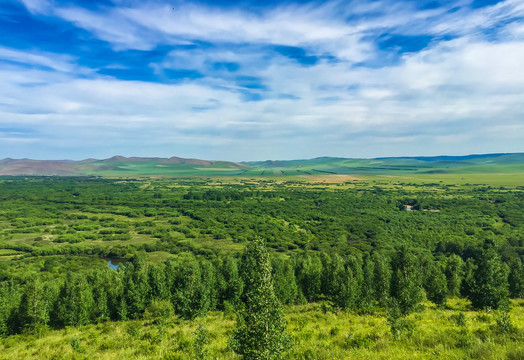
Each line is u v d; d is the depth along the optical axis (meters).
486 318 30.84
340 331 29.89
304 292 64.50
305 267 66.81
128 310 55.06
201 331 22.39
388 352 18.80
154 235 187.88
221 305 59.78
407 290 38.19
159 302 54.38
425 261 81.25
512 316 33.06
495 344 16.88
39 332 44.47
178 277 64.31
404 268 46.50
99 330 44.59
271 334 16.11
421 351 18.28
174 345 29.84
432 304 51.03
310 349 21.16
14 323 46.81
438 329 25.16
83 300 50.84
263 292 16.34
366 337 24.36
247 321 16.48
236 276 62.25
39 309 47.56
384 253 132.25
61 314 49.16
